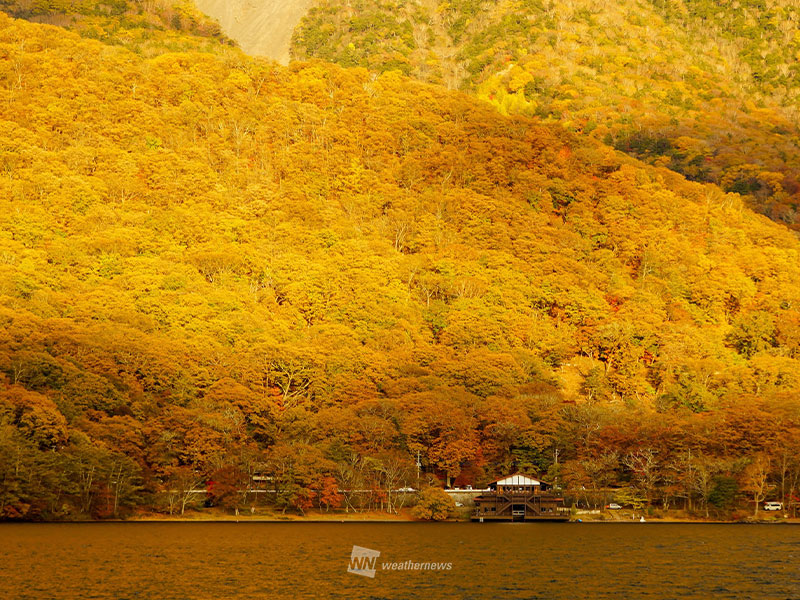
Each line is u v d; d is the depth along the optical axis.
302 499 152.75
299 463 151.38
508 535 130.00
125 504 146.00
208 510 153.62
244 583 89.19
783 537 129.88
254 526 140.00
